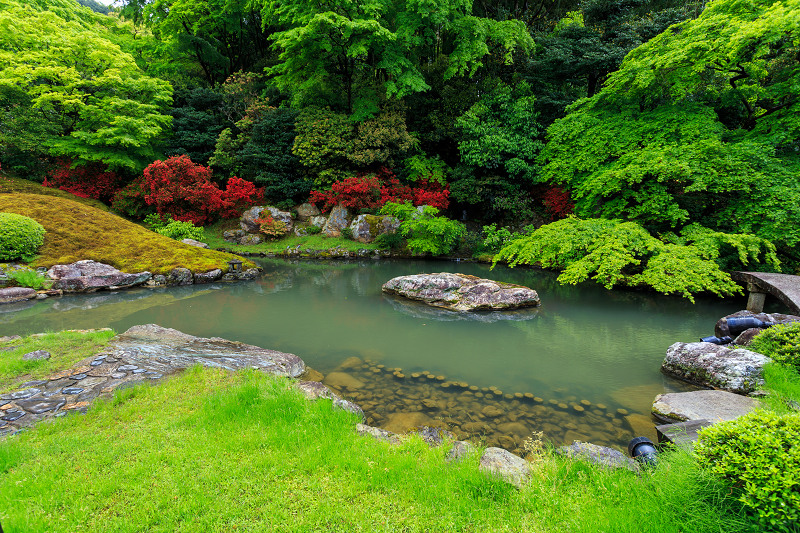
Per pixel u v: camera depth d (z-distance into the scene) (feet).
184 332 22.40
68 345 16.60
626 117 42.32
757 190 29.76
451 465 8.80
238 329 23.36
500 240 49.49
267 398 11.58
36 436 9.60
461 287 29.94
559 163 46.88
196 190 51.29
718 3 33.83
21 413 10.96
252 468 8.36
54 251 33.12
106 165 55.21
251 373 14.25
